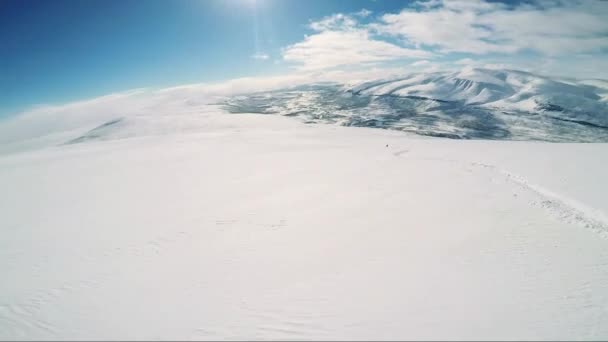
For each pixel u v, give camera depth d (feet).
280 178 93.81
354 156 130.11
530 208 63.10
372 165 109.91
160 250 48.83
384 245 46.83
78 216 67.87
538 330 27.89
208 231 55.93
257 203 71.15
